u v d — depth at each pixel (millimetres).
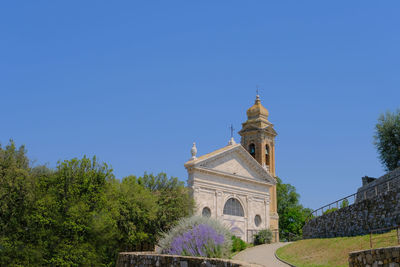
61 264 38188
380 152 58188
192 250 23625
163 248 26000
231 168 64438
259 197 68250
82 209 40625
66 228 39906
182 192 54000
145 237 46688
